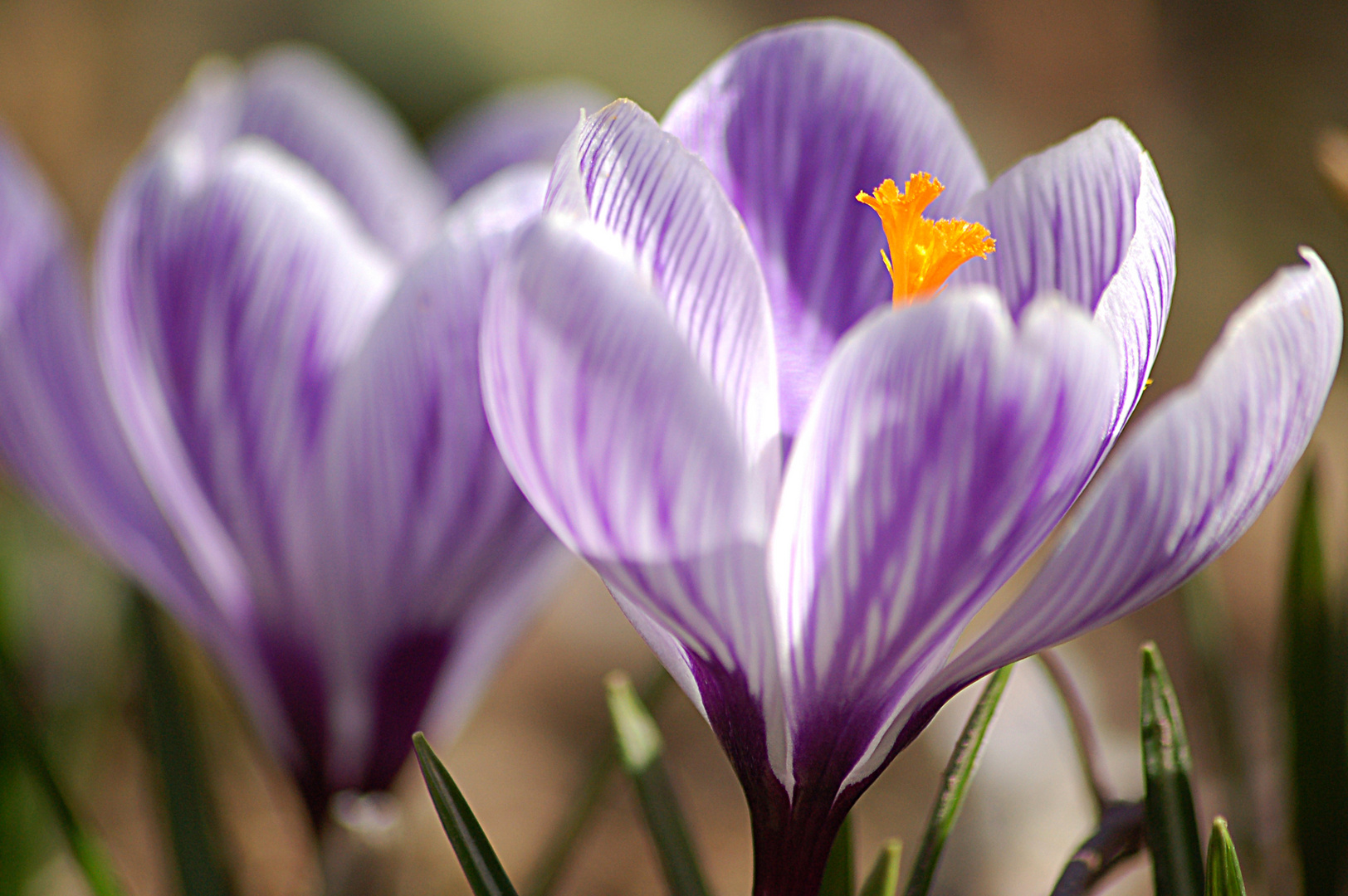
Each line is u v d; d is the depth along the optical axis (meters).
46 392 0.34
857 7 2.01
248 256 0.33
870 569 0.28
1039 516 0.28
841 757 0.29
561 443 0.28
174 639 0.41
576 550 0.28
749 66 0.31
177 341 0.33
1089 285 0.30
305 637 0.34
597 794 0.35
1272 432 0.28
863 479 0.28
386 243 0.39
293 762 0.35
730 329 0.29
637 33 1.79
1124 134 0.29
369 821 0.34
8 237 0.34
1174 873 0.30
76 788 0.43
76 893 0.44
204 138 0.38
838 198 0.31
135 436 0.34
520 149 0.41
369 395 0.33
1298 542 0.34
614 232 0.29
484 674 0.35
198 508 0.34
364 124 0.39
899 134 0.31
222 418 0.33
